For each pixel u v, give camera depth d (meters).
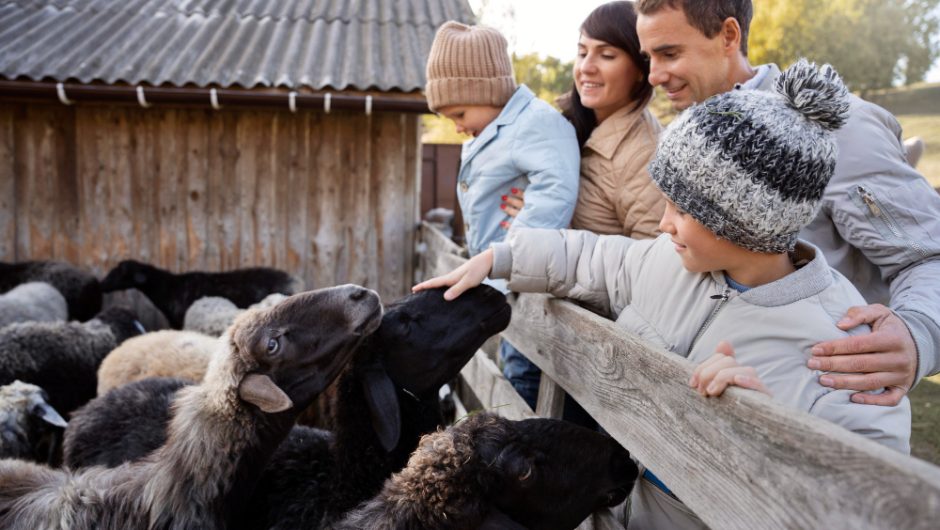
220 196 7.97
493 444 1.82
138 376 4.04
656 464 1.60
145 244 7.97
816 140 1.50
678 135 1.65
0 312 6.09
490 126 3.15
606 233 2.99
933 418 6.41
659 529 2.04
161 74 7.31
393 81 7.36
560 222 2.89
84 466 3.05
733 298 1.76
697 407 1.41
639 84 2.90
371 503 1.84
